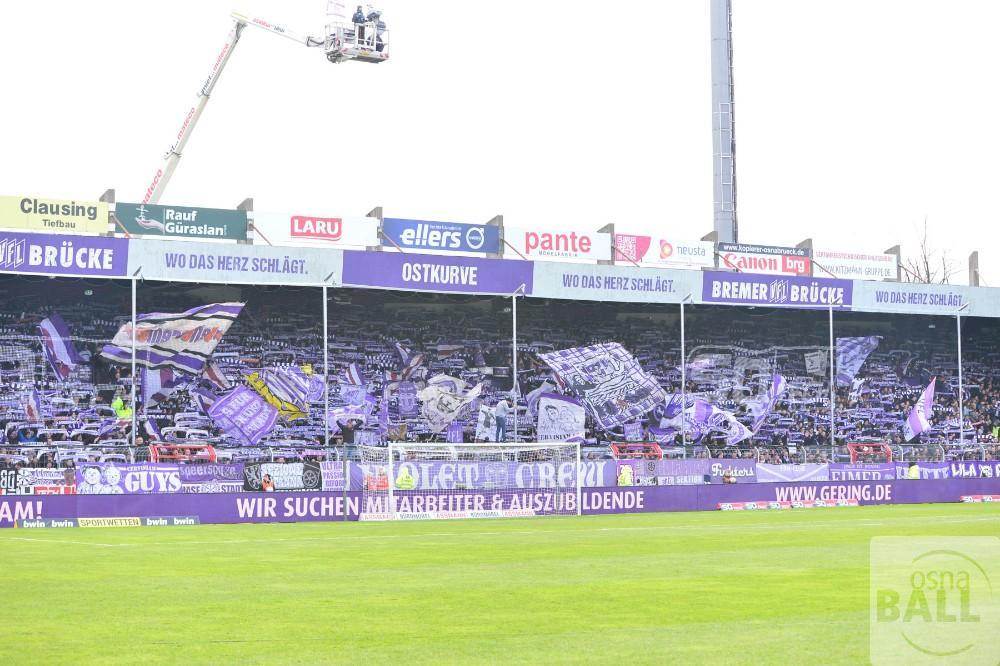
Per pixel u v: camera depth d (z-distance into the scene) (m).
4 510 49.38
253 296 77.00
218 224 70.12
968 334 91.81
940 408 89.75
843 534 43.34
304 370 77.00
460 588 26.17
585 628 19.91
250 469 55.44
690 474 65.88
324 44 96.19
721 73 114.19
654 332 86.25
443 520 56.06
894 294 78.12
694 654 17.25
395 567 31.38
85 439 71.69
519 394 81.75
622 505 62.00
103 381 73.12
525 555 35.12
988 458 78.25
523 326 82.81
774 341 87.75
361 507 56.12
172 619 21.22
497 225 76.69
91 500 50.91
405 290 67.12
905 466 72.38
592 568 30.75
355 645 18.28
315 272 65.12
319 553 36.09
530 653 17.47
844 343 87.25
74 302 73.44
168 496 52.09
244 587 26.47
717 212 113.88
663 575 28.77
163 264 62.59
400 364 79.69
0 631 19.80
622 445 69.69
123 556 34.81
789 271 86.44
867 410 88.44
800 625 19.97
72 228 66.88
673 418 80.12
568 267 70.31
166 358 70.69
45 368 72.12
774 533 44.19
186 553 36.00
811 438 85.94
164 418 73.19
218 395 74.75
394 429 77.94
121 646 18.25
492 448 62.59
